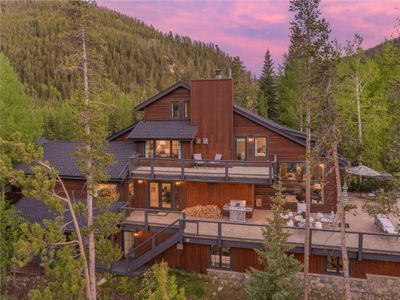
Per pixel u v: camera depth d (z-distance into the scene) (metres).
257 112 44.19
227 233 16.50
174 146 21.92
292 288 12.41
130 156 21.41
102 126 13.46
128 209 18.02
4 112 21.91
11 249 15.52
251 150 21.48
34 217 18.25
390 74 29.03
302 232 16.30
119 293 16.20
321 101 12.52
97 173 13.25
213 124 21.84
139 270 17.14
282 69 45.03
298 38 13.36
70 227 16.75
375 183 24.38
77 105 13.02
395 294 14.28
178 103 23.22
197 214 19.23
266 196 20.78
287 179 20.69
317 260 15.34
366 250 14.18
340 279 14.84
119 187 20.16
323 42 12.56
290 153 20.66
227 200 19.72
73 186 20.86
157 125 22.88
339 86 13.11
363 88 29.59
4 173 10.67
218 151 21.83
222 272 16.45
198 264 17.14
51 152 23.31
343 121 12.34
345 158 14.09
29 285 17.16
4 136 21.52
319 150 12.80
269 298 12.32
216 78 22.89
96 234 13.77
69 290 11.17
